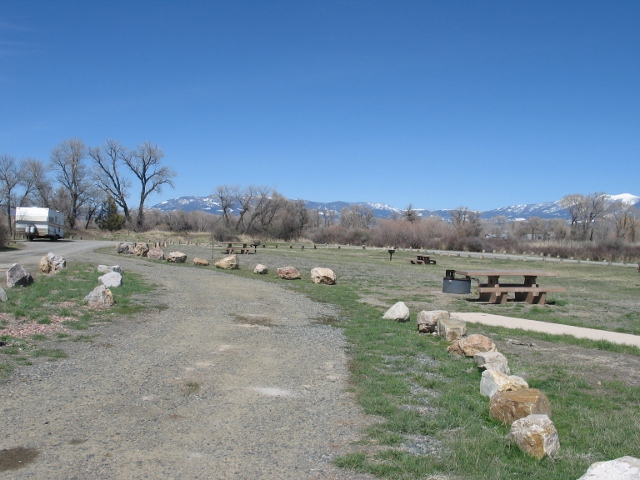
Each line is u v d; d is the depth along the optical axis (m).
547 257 54.69
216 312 13.44
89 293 13.25
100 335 9.90
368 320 12.95
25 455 4.67
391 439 5.26
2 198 72.00
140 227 86.62
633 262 48.22
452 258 49.91
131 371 7.53
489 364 7.71
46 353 8.30
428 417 5.93
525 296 18.20
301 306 15.34
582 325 13.33
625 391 7.25
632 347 10.09
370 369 8.00
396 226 75.19
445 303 17.08
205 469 4.52
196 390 6.76
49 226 54.47
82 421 5.54
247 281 21.98
